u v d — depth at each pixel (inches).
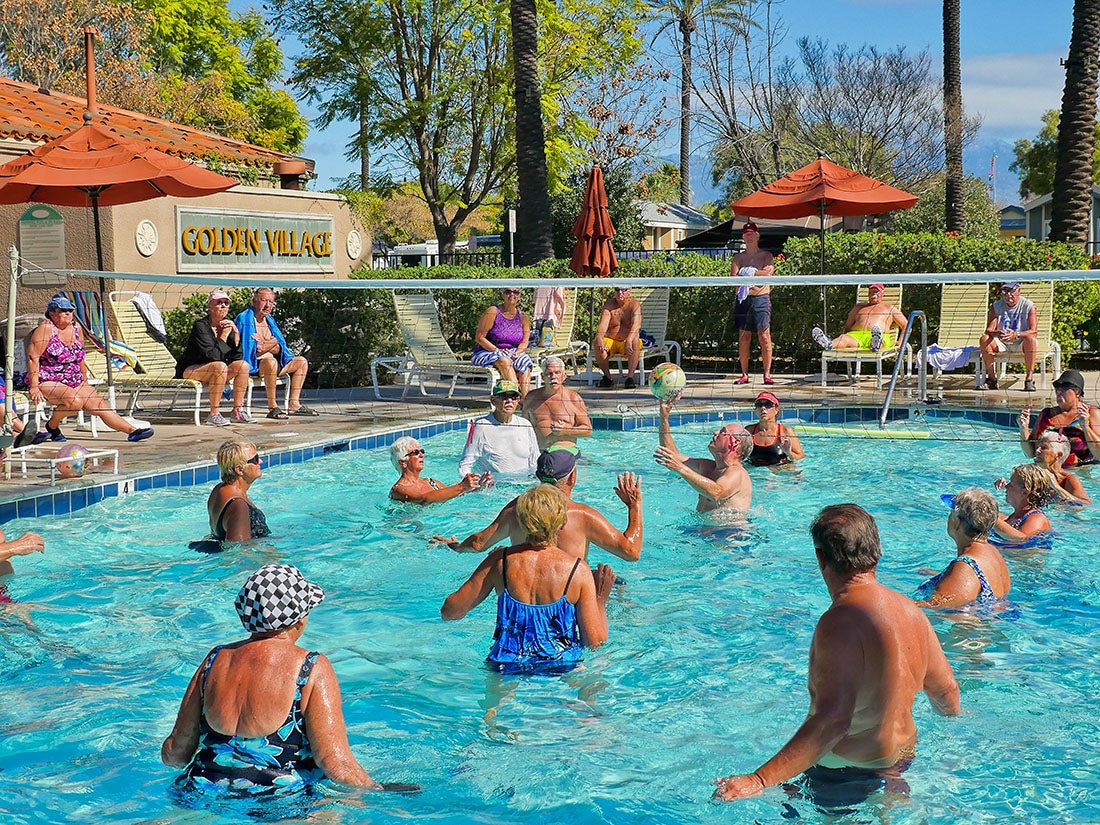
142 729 167.0
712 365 663.1
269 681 133.3
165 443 390.3
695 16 1341.0
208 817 131.0
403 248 1718.8
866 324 543.5
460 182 1402.6
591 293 615.2
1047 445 308.7
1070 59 760.3
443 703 177.5
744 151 1331.2
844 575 137.6
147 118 773.3
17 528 290.2
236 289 609.0
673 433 451.2
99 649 203.8
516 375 509.7
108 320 481.7
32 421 359.9
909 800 135.4
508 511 218.4
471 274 684.7
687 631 211.9
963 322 545.3
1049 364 594.2
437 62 1332.4
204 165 702.5
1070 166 767.1
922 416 473.4
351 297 589.3
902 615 137.4
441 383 606.2
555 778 149.7
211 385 435.5
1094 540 267.7
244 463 273.7
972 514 214.2
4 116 616.7
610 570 211.6
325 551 270.5
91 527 291.9
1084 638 203.0
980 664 189.5
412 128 1337.4
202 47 1743.4
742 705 176.6
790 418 478.9
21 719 170.9
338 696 136.6
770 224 1152.2
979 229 1418.6
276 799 132.6
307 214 753.6
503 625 188.9
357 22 1283.2
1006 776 145.6
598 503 322.7
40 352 366.0
